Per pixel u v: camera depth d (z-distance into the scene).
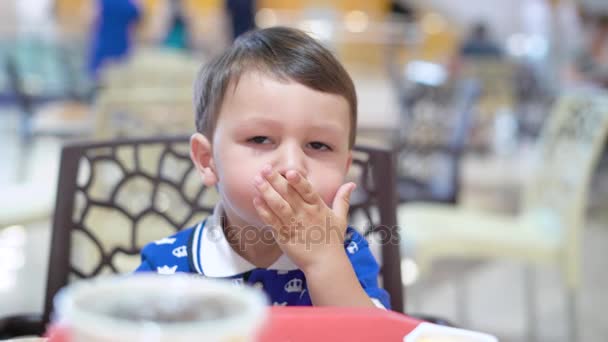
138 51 6.28
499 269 3.47
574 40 5.77
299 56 0.89
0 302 2.76
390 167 1.22
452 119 2.97
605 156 4.68
